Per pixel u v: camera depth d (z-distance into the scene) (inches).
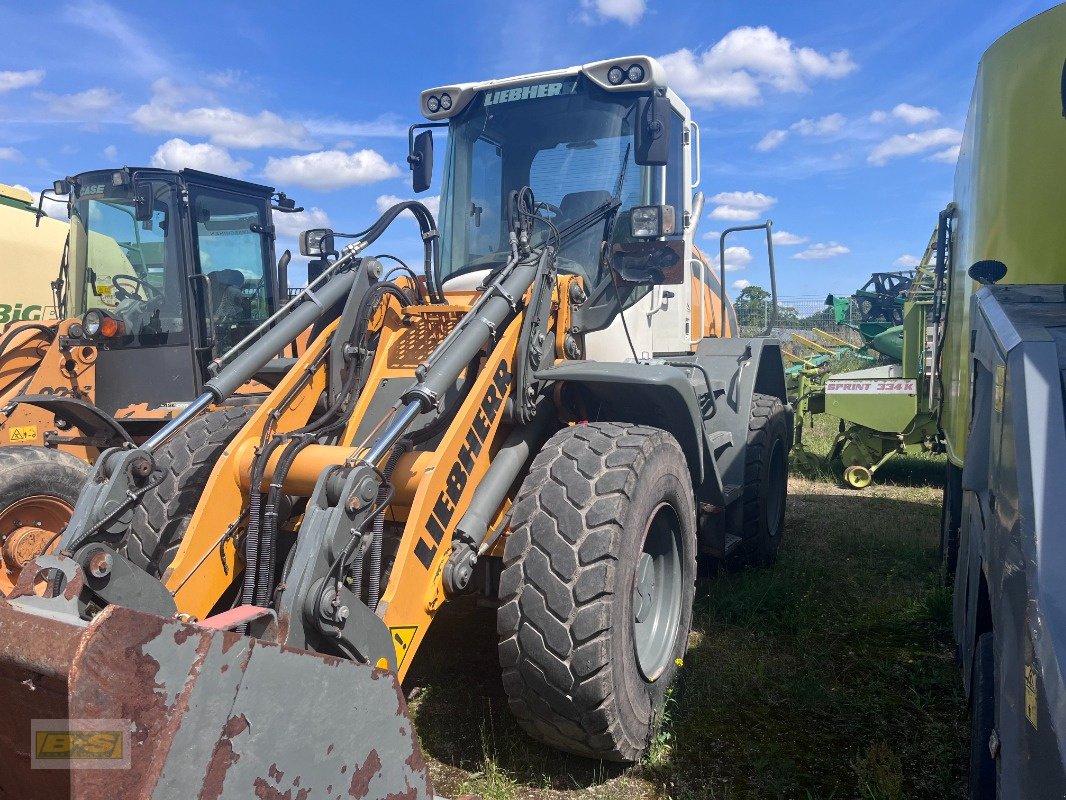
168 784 54.3
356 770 69.5
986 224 132.7
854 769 113.7
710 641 160.7
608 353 158.4
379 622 88.0
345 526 84.8
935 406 221.1
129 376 224.7
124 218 231.3
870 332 427.2
